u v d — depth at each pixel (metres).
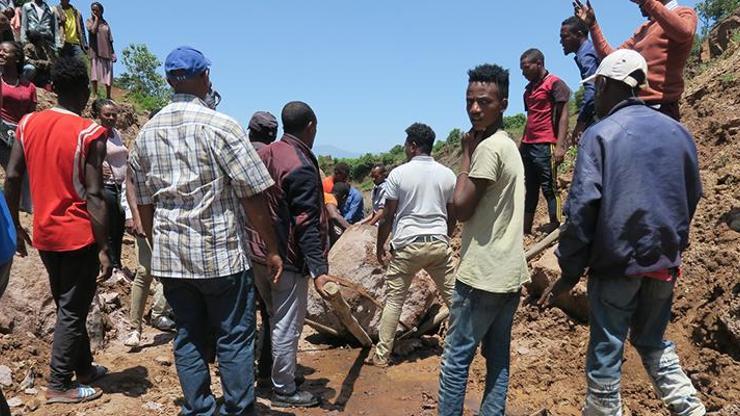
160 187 3.19
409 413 4.15
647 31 4.70
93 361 4.72
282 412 4.12
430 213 4.74
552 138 6.38
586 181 2.86
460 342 3.29
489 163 3.07
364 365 5.08
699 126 7.06
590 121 6.23
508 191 3.14
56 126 3.73
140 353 4.98
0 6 10.73
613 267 2.89
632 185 2.80
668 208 2.83
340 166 8.78
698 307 4.34
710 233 4.92
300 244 3.89
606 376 3.00
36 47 10.60
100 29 12.81
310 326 5.68
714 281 4.35
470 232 3.24
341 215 8.52
